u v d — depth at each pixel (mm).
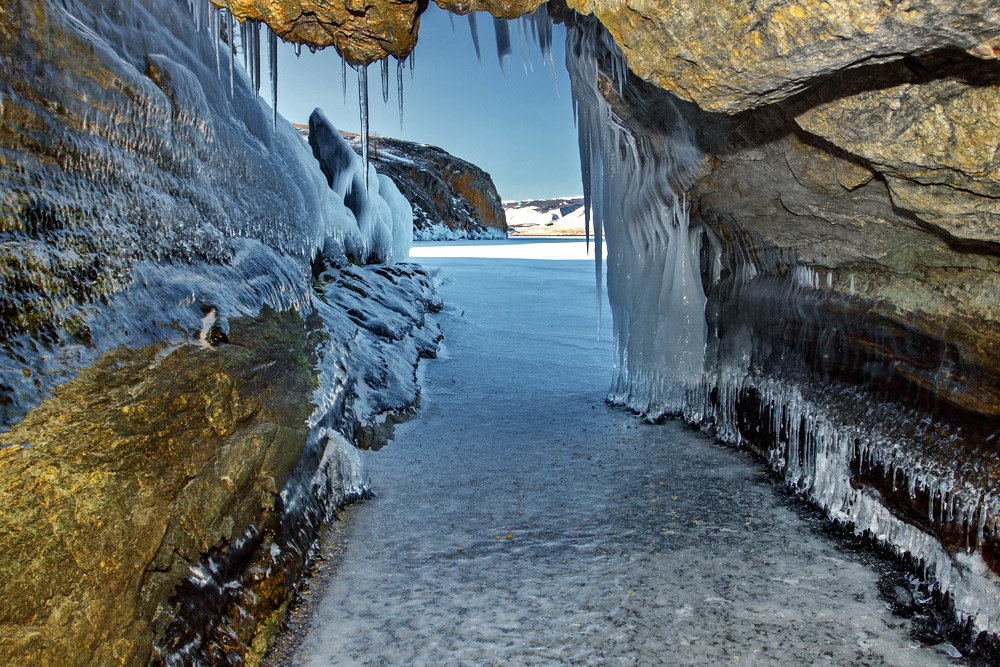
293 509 2846
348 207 8758
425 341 7242
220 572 2170
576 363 7129
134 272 2285
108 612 1604
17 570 1416
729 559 3047
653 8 1765
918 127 1870
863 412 3166
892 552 2938
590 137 5289
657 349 5297
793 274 3756
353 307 6297
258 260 3461
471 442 4766
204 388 2281
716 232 4547
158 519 1841
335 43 2799
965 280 2514
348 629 2516
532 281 12352
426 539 3277
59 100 2096
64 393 1763
